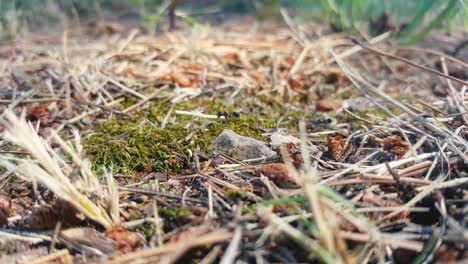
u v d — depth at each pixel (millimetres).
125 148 280
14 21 500
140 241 217
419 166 240
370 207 216
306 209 212
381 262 194
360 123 311
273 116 328
